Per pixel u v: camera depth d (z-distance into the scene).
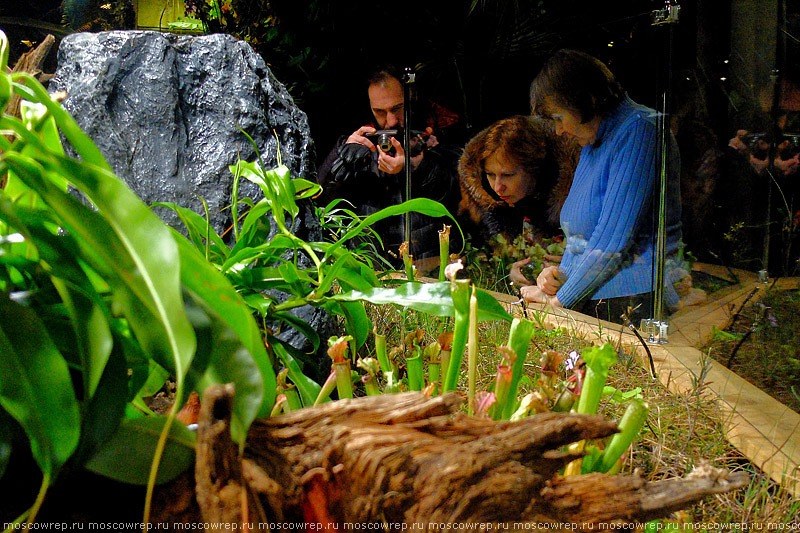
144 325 0.75
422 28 4.34
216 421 0.69
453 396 0.82
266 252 1.70
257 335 0.86
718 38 2.32
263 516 0.73
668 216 2.67
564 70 2.89
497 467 0.78
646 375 2.40
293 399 1.29
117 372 0.80
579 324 2.98
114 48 2.22
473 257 3.71
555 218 3.17
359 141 4.40
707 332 2.55
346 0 4.67
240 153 2.28
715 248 2.45
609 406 2.01
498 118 3.33
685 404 1.98
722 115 2.34
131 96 2.21
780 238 2.06
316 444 0.80
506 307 3.23
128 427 0.77
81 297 0.80
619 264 2.89
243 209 2.23
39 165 0.76
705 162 2.45
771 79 2.06
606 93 2.78
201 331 0.78
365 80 4.79
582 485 0.84
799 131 1.94
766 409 2.05
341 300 1.48
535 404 0.99
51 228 0.96
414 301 1.32
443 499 0.76
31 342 0.74
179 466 0.77
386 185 4.34
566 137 3.00
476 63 3.42
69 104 2.17
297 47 5.01
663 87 2.57
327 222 2.95
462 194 3.69
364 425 0.80
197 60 2.32
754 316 2.23
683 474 1.66
